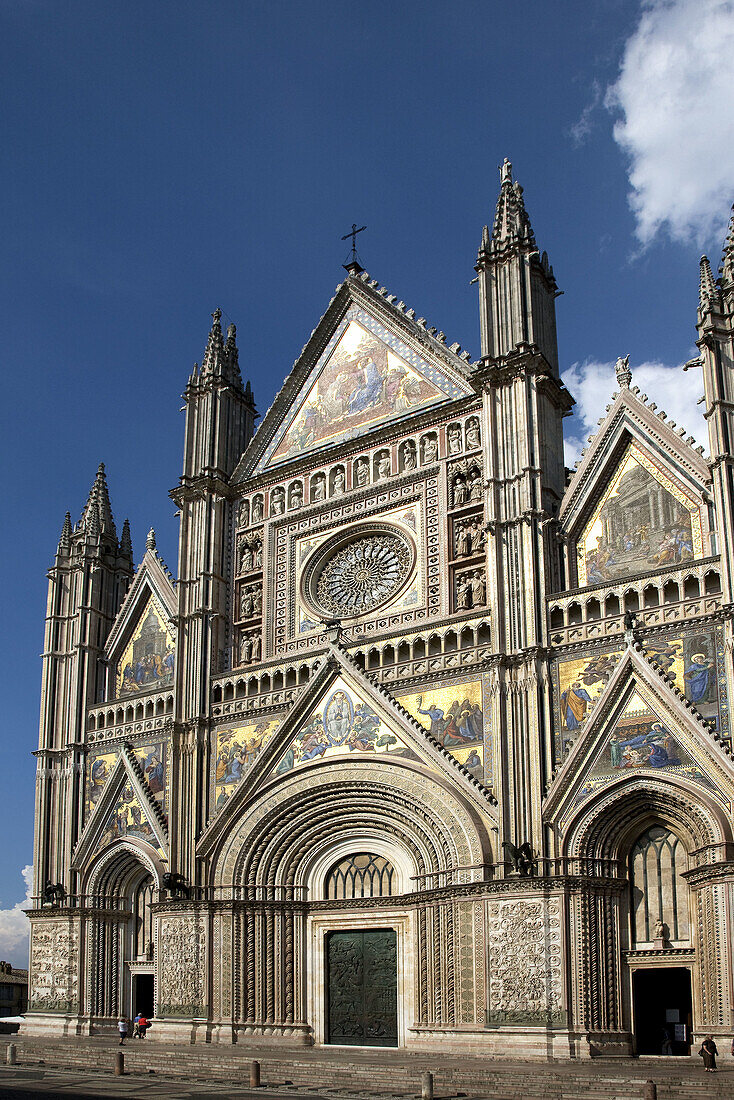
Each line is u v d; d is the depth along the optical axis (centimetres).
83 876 6569
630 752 4747
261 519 6706
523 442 5500
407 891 5416
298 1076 4428
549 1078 3981
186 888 5881
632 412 5334
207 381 7088
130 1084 4331
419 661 5541
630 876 4822
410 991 5228
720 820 4388
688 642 4753
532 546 5291
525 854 4816
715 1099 3538
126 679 6988
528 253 5922
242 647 6500
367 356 6612
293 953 5653
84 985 6400
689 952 4581
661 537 5112
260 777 5878
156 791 6438
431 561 5888
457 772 5188
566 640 5088
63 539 7506
